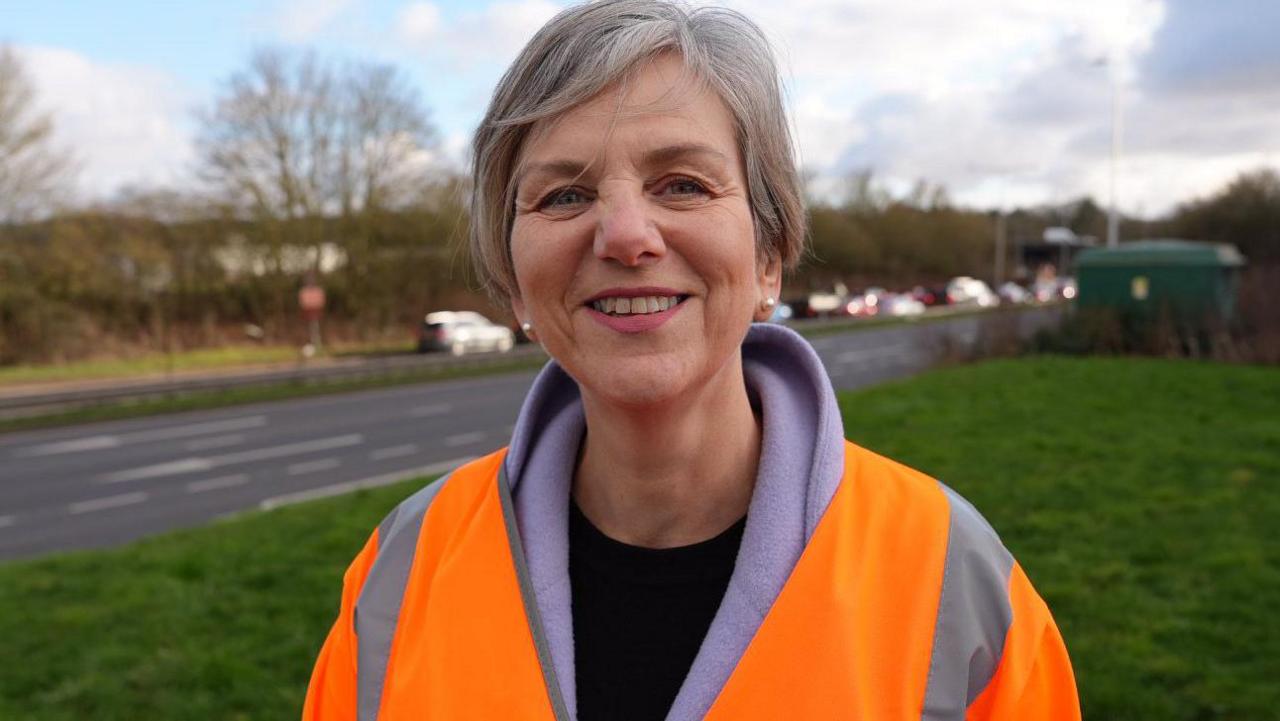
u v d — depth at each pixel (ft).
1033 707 3.57
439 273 126.31
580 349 3.61
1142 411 35.65
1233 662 13.20
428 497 4.52
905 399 42.39
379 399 69.51
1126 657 13.38
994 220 251.80
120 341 106.93
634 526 3.98
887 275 229.66
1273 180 106.01
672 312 3.51
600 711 3.66
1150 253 58.23
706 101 3.58
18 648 16.30
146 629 17.01
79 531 32.35
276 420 59.41
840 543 3.58
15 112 93.56
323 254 125.90
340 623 4.51
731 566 3.85
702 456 3.90
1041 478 24.53
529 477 4.16
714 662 3.44
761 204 3.81
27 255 98.94
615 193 3.46
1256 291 56.90
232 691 14.40
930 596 3.52
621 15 3.58
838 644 3.36
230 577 20.15
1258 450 27.32
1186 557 17.62
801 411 4.10
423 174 126.31
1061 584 16.35
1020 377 48.37
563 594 3.83
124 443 52.01
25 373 91.50
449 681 3.70
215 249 116.06
